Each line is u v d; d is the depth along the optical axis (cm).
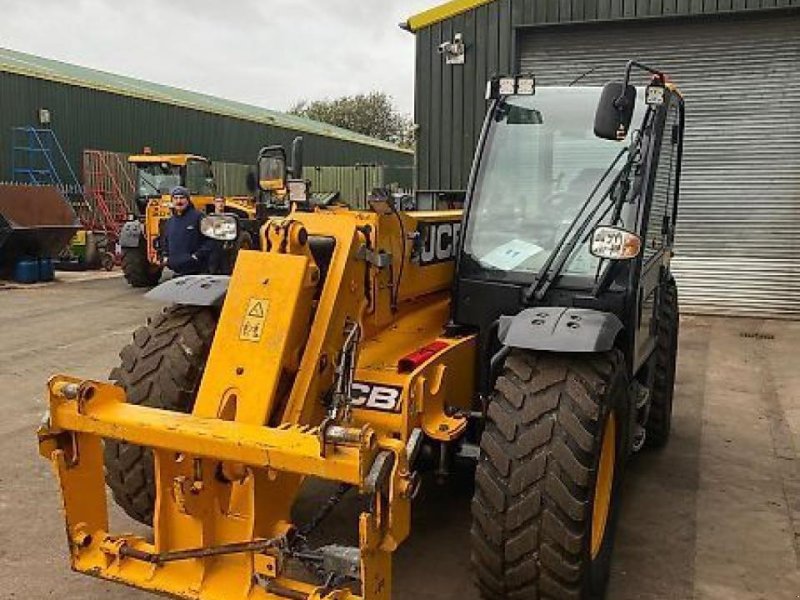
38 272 1416
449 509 429
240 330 297
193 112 2531
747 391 700
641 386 443
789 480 489
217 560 285
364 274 332
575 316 322
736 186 1110
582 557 294
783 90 1076
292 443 253
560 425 295
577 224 379
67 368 749
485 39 1166
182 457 288
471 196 397
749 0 1045
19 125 1922
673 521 428
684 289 1148
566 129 393
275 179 437
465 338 376
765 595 353
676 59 1115
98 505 304
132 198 2045
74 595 338
